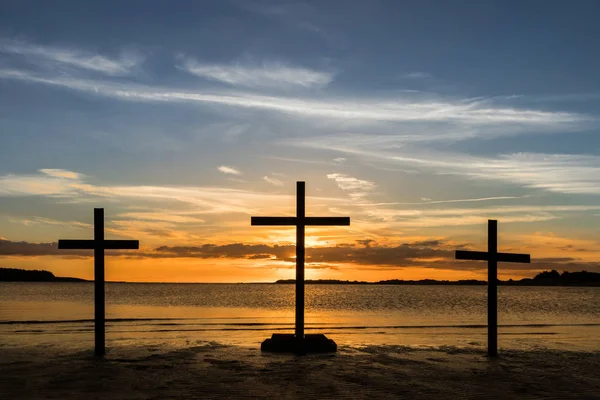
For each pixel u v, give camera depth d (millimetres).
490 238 16469
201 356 15609
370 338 22906
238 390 11195
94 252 15570
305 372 13180
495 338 16531
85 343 19125
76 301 67125
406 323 33562
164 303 63438
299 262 16359
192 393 10898
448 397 10812
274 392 11039
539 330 28125
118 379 12227
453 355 16641
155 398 10484
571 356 16859
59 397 10531
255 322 32781
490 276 16516
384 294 128750
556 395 11133
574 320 38719
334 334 25078
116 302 64375
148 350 16875
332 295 115750
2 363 14328
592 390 11648
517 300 89000
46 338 21266
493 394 11141
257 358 15297
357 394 10961
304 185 16172
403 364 14719
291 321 34156
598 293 168750
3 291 118125
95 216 15516
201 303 65250
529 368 14359
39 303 60250
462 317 41000
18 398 10461
